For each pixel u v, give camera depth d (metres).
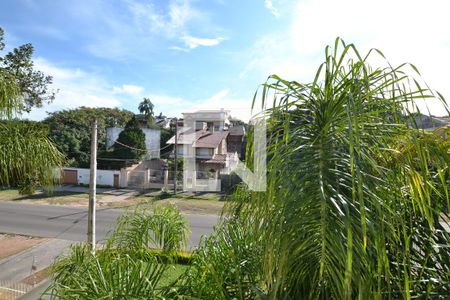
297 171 1.19
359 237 1.11
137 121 16.69
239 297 1.86
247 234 2.10
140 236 3.94
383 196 1.20
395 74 1.17
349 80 1.18
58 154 3.94
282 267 1.17
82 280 1.97
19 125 3.56
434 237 1.58
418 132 1.22
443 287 1.47
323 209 1.06
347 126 1.19
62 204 11.00
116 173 14.57
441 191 1.48
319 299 1.47
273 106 1.30
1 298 3.74
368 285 1.10
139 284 1.86
